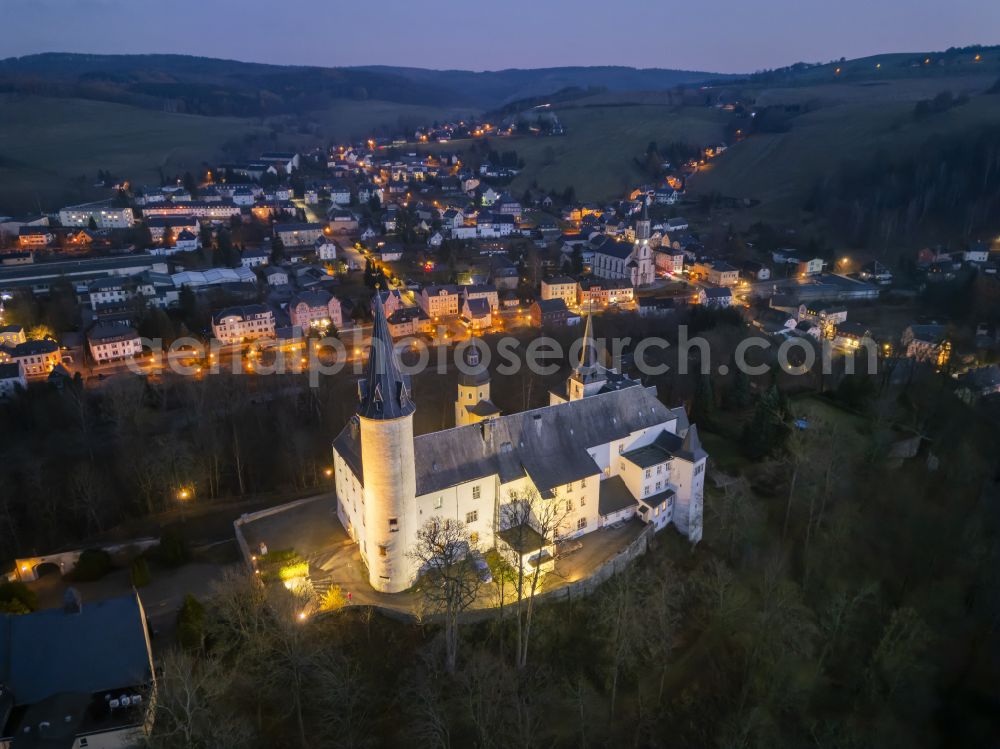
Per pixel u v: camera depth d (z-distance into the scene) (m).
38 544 104.50
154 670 65.56
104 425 145.25
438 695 63.22
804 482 101.06
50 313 199.50
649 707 70.69
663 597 74.88
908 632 78.38
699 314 191.50
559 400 112.44
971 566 88.75
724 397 139.25
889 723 70.31
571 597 80.62
